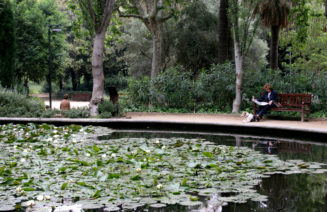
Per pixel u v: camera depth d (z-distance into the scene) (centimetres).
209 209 269
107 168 397
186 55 2267
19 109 1062
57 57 2498
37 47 2223
